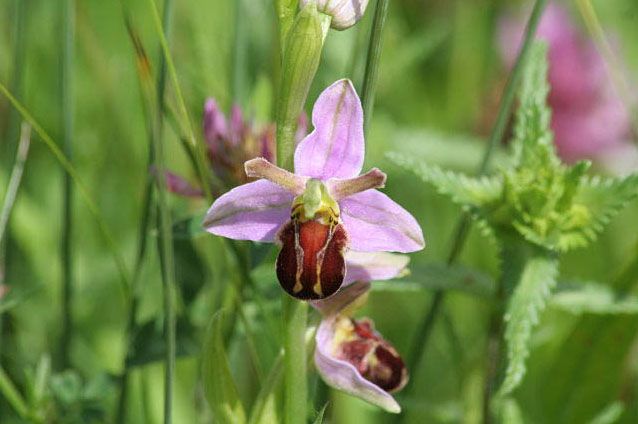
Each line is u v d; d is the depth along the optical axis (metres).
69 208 0.39
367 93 0.33
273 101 0.43
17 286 0.43
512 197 0.35
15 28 0.40
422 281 0.36
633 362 0.42
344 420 0.39
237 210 0.31
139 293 0.38
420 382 0.43
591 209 0.35
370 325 0.33
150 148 0.37
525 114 0.36
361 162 0.31
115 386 0.37
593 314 0.39
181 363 0.41
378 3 0.33
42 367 0.37
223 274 0.38
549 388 0.40
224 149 0.37
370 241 0.32
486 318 0.43
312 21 0.31
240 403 0.32
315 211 0.31
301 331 0.32
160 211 0.34
